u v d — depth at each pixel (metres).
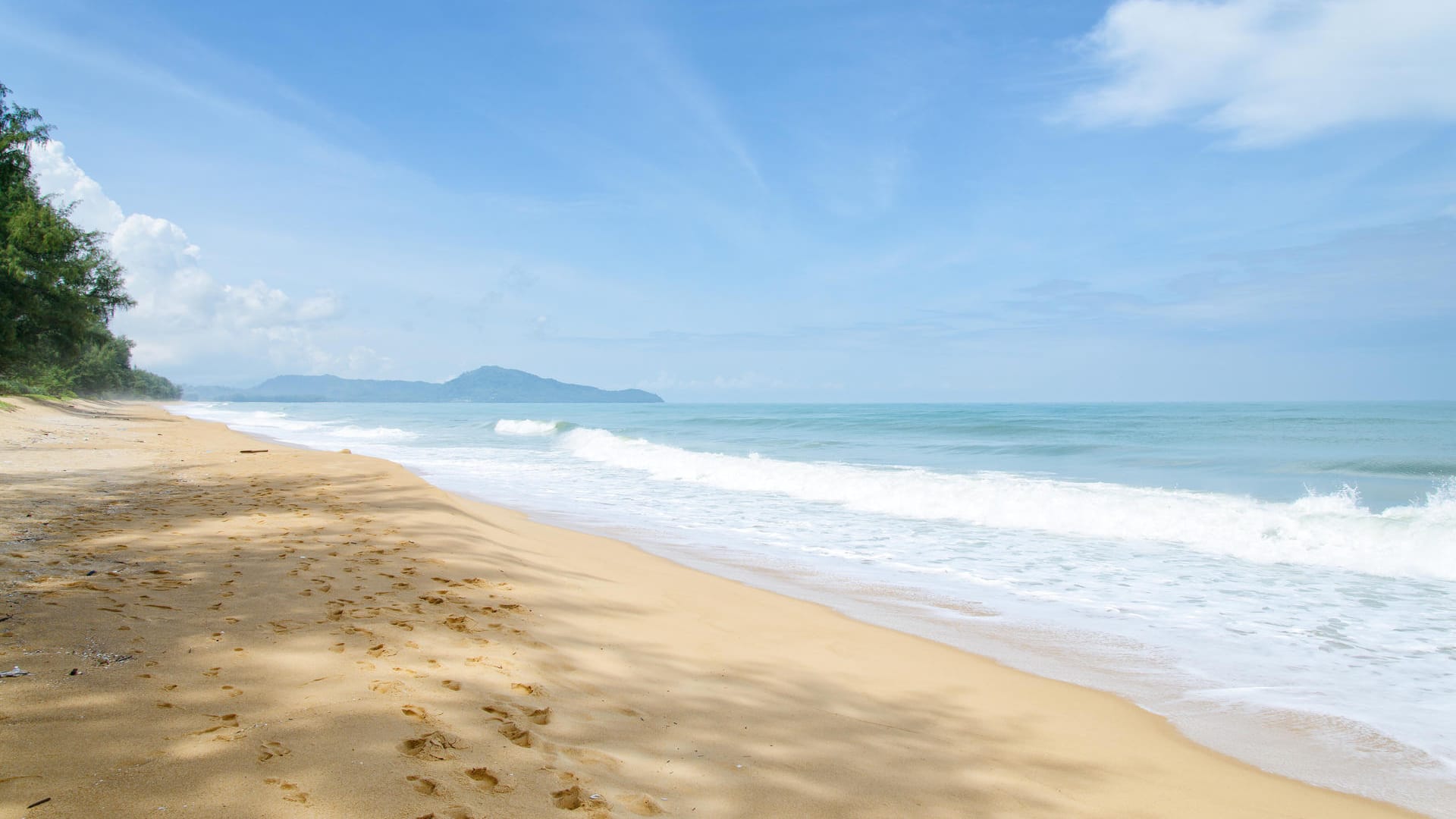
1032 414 67.81
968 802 3.53
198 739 3.06
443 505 11.11
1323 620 7.24
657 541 11.09
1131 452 25.33
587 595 6.93
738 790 3.38
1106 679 5.64
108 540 7.44
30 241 37.66
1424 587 8.50
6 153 28.92
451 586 6.51
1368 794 3.96
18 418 31.06
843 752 4.00
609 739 3.75
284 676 3.92
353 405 191.62
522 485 17.88
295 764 2.94
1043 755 4.24
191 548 7.29
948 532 11.98
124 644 4.16
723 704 4.54
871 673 5.49
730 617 6.79
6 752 2.78
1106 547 10.77
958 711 4.86
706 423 51.81
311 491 12.31
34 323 40.81
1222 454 23.83
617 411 115.56
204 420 56.47
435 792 2.86
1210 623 7.11
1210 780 4.04
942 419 53.00
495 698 3.95
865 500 15.09
